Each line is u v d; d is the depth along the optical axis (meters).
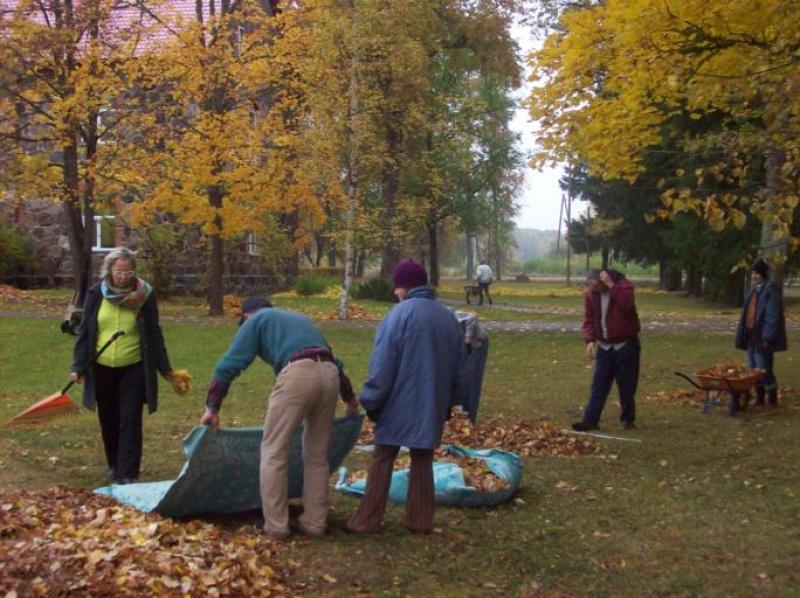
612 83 10.95
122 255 7.48
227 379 6.27
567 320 25.91
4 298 25.27
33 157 21.03
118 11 22.77
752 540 6.47
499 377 15.11
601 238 52.09
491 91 45.16
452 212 47.66
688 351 17.94
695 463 9.01
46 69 20.09
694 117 11.30
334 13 22.67
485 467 7.57
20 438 9.64
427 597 5.27
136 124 21.23
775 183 8.01
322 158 22.50
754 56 9.09
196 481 6.31
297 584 5.38
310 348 6.27
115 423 7.70
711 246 31.75
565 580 5.63
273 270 33.47
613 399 13.02
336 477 8.02
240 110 21.77
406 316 6.27
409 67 23.83
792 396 12.98
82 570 4.79
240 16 21.38
